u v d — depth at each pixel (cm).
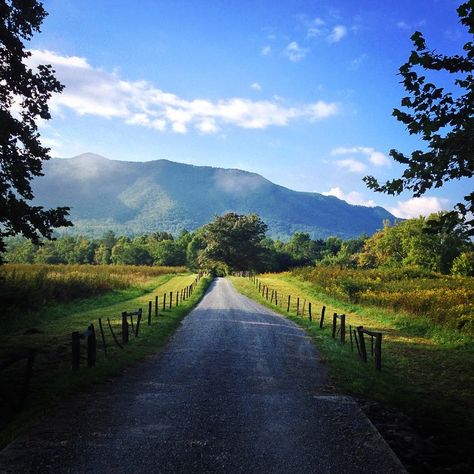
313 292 4034
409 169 707
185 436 659
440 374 1224
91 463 559
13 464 552
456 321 1881
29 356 837
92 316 2223
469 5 600
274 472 549
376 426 735
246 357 1340
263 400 869
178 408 799
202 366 1189
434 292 2775
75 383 933
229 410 796
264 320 2344
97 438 643
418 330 1983
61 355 1291
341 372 1134
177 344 1541
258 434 677
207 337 1712
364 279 4069
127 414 757
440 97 671
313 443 646
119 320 2078
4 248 1416
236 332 1867
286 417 764
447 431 746
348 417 772
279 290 4453
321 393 941
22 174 1357
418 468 582
